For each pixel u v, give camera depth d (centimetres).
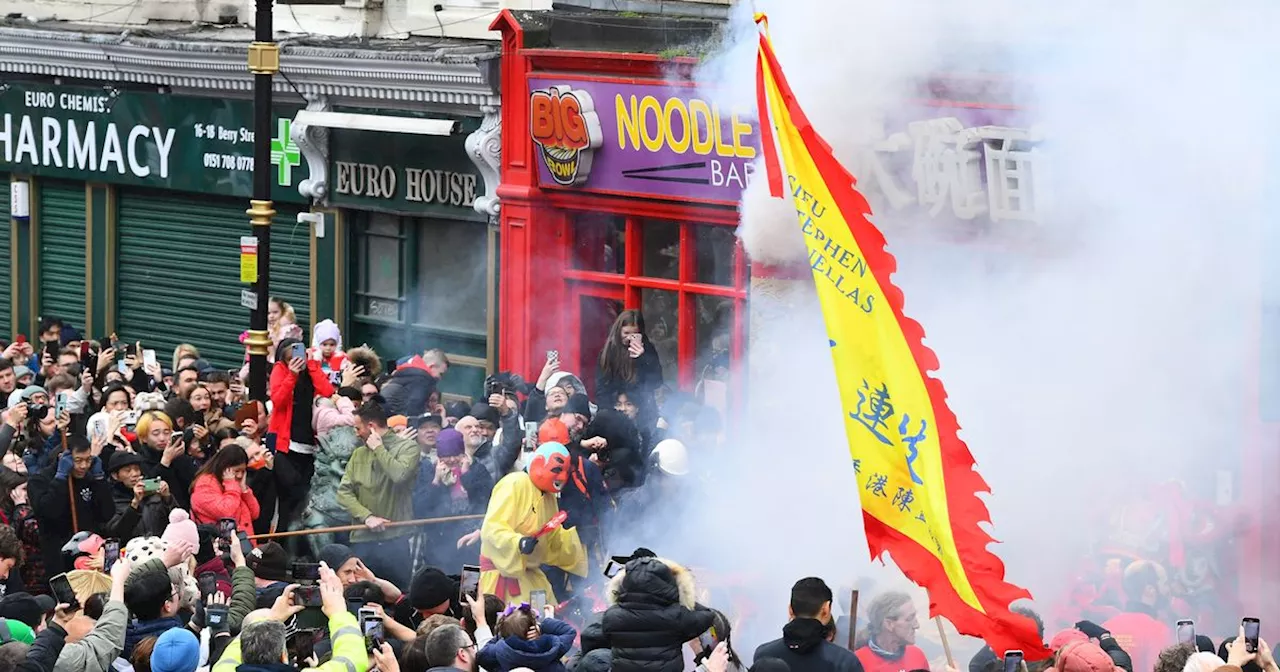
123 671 1142
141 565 1206
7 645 1116
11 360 2200
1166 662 1140
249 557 1453
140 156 2812
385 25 2566
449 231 2475
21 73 2939
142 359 2266
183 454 1716
